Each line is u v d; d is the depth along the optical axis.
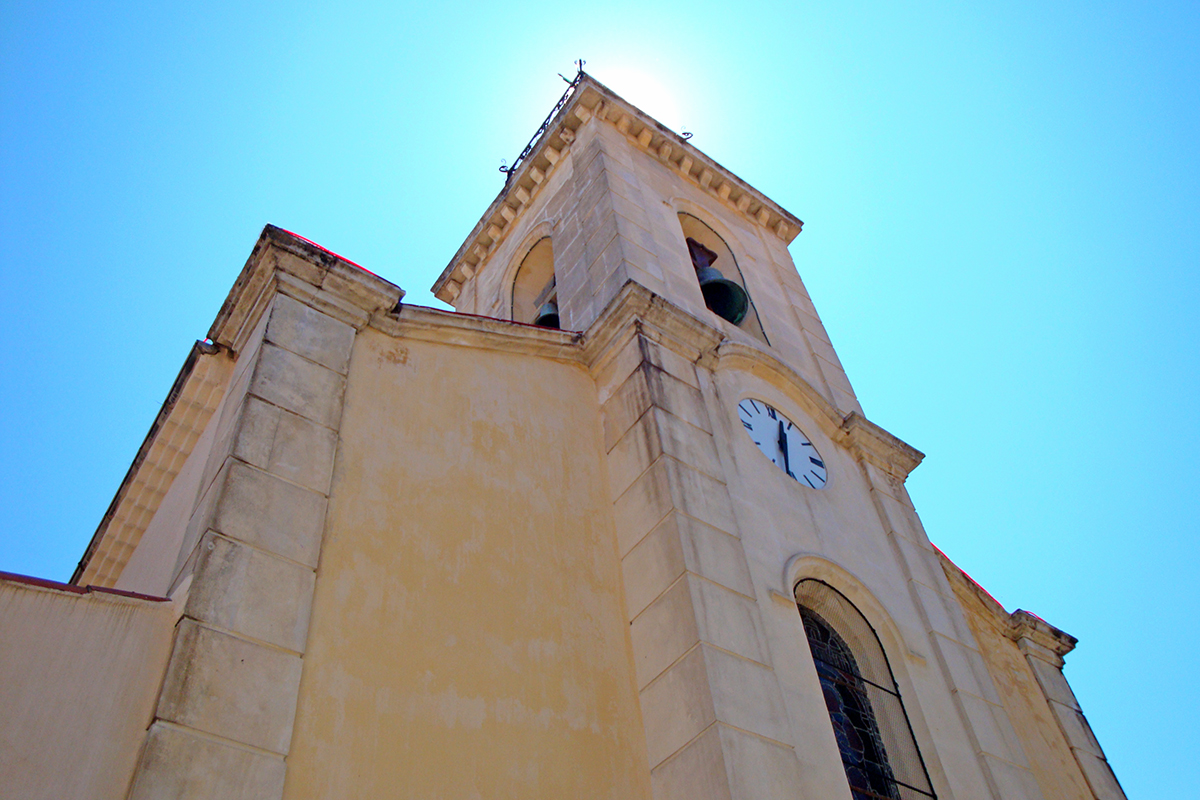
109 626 6.68
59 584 6.70
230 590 7.10
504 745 7.77
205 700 6.46
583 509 10.24
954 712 10.82
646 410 10.90
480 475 9.69
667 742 8.36
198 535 7.52
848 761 9.83
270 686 6.84
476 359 10.88
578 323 13.69
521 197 18.17
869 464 13.56
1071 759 12.64
